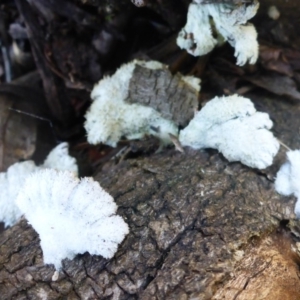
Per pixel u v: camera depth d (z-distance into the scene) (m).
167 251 0.11
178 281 0.11
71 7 0.16
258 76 0.16
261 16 0.16
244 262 0.11
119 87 0.16
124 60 0.18
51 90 0.18
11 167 0.15
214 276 0.11
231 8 0.14
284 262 0.12
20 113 0.18
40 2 0.16
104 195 0.12
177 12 0.16
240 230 0.12
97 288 0.11
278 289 0.11
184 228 0.12
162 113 0.15
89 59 0.18
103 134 0.15
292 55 0.16
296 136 0.14
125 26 0.17
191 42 0.15
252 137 0.13
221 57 0.16
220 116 0.14
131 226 0.12
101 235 0.11
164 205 0.12
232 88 0.16
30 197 0.12
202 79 0.17
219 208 0.12
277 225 0.12
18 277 0.12
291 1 0.15
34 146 0.18
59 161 0.16
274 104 0.16
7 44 0.20
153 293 0.11
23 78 0.19
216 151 0.14
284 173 0.13
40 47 0.18
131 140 0.16
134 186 0.13
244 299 0.11
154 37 0.18
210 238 0.11
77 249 0.12
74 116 0.19
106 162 0.16
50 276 0.12
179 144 0.14
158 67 0.16
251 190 0.13
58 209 0.12
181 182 0.13
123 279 0.11
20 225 0.13
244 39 0.14
